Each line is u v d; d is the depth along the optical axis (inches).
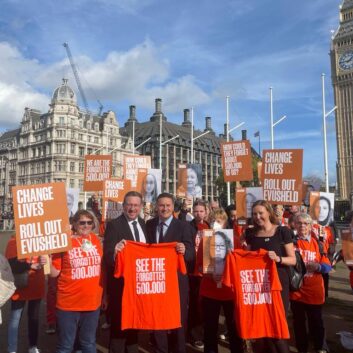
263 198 361.4
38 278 239.9
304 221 241.6
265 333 198.8
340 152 3270.2
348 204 2172.7
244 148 445.1
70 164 2913.4
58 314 196.9
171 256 208.2
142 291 203.9
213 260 218.1
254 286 201.8
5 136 3649.1
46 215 198.7
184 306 221.6
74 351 221.0
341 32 3206.2
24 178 3157.0
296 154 350.9
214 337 221.9
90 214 207.0
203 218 280.2
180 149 3799.2
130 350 208.2
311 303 237.8
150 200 482.6
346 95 3223.4
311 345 258.5
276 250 205.0
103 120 3176.7
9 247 227.9
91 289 197.8
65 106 2945.4
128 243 205.0
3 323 311.3
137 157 526.3
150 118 3868.1
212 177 4224.9
